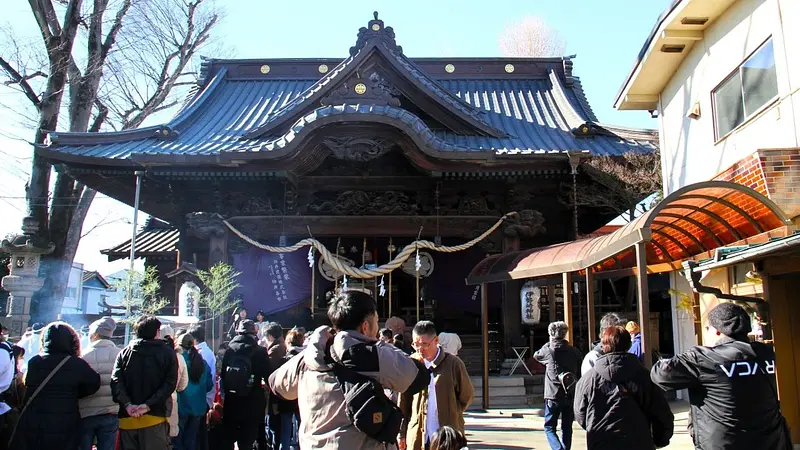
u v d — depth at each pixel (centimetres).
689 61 1185
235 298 1739
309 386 378
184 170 1709
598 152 1750
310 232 1777
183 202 1867
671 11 1080
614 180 1702
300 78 2448
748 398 417
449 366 552
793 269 751
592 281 1009
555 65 2361
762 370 425
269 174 1698
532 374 1608
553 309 1747
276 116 1850
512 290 1769
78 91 2038
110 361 664
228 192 1828
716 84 1080
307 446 368
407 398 600
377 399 359
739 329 441
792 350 773
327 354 375
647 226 791
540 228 1769
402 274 2208
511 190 1795
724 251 723
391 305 2109
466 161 1661
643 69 1250
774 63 912
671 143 1274
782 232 784
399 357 371
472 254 1892
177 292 1752
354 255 2102
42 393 587
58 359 596
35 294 1958
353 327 387
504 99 2244
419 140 1611
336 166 1816
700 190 846
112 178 1805
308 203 1836
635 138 1823
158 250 2153
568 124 2012
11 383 701
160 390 590
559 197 1811
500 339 1805
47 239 1991
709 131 1103
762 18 943
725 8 1049
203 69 2409
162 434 604
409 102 1916
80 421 625
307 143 1644
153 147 1806
